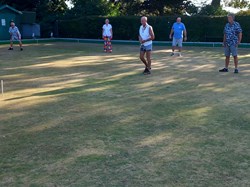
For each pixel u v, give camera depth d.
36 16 31.19
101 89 8.70
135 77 10.45
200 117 6.30
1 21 25.34
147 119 6.19
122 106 7.06
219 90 8.58
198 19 24.06
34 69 12.11
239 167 4.26
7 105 7.13
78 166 4.30
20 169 4.23
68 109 6.84
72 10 29.03
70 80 9.97
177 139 5.20
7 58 15.27
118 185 3.84
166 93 8.25
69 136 5.34
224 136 5.33
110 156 4.59
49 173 4.13
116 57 15.96
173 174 4.09
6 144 5.02
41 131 5.57
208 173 4.11
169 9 33.47
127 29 26.08
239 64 13.54
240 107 6.97
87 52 18.38
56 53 17.64
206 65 13.20
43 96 7.93
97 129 5.65
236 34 11.05
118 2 33.50
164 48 21.44
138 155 4.62
